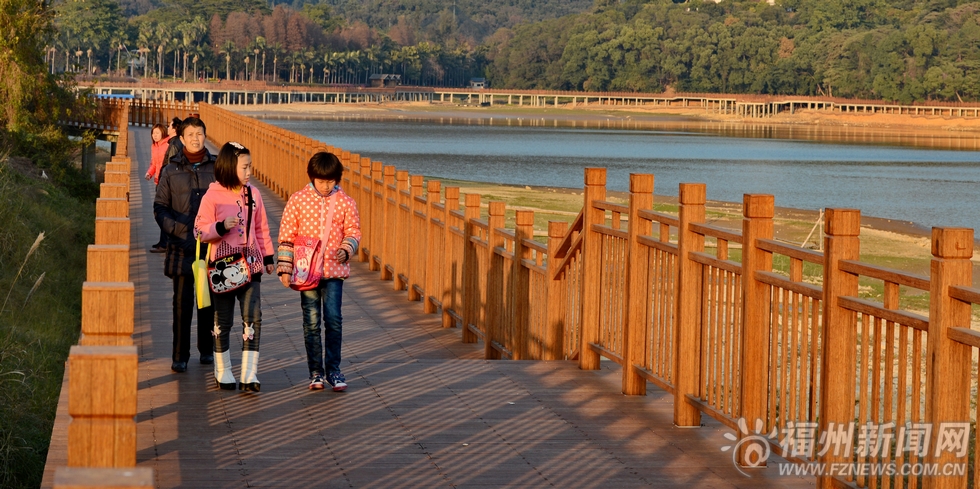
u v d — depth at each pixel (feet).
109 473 6.50
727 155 304.71
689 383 20.65
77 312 44.16
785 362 17.43
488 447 19.17
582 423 20.93
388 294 38.86
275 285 39.60
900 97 643.86
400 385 23.93
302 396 22.68
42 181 76.33
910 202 167.43
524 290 28.22
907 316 14.08
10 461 24.91
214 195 22.29
